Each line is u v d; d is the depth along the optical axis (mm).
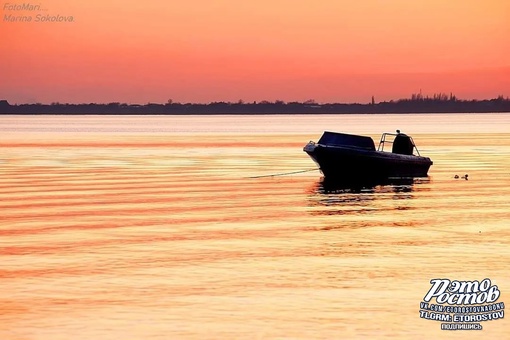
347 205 75812
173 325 35656
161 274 45156
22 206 75625
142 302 39219
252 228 61438
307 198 81625
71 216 68625
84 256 50406
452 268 46562
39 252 51844
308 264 47750
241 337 34094
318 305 38750
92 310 37906
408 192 87375
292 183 98438
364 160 95562
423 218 66500
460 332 35250
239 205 76000
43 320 36406
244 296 40281
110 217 67938
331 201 78938
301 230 60250
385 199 80562
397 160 98875
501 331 35438
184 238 56938
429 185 95250
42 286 42500
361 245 53875
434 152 169500
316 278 44094
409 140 104938
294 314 37281
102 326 35531
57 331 34875
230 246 53656
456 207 74062
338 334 34531
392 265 47375
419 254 50656
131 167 127125
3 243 55156
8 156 155875
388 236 57406
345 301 39438
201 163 136375
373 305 38844
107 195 85000
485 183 97750
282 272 45594
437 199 80625
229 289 41719
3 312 37656
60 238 57188
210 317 36781
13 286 42500
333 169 95812
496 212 70312
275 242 55125
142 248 53000
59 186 94812
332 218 66625
